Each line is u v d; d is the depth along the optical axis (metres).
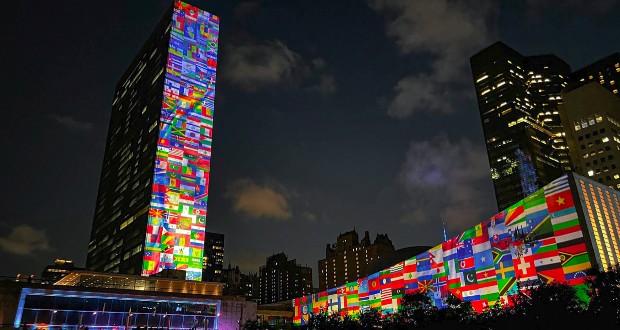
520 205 103.00
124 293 103.19
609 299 61.97
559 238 92.25
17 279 95.06
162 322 105.50
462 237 117.62
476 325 77.25
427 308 90.88
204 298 112.44
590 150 184.12
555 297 67.75
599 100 186.50
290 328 110.12
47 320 92.31
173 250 178.12
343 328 99.12
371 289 147.38
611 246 91.25
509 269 101.62
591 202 93.69
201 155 199.62
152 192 181.38
